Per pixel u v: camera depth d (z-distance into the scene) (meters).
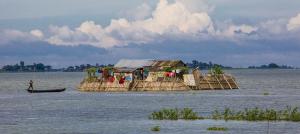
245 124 133.12
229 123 135.25
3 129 133.62
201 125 133.12
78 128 134.25
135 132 125.88
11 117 160.75
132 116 159.62
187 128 129.00
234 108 187.12
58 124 142.50
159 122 140.38
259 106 194.75
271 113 140.88
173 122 139.50
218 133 121.62
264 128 126.88
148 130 128.12
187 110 149.25
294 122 134.75
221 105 199.25
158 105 199.50
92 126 137.50
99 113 170.38
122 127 134.25
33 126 138.88
